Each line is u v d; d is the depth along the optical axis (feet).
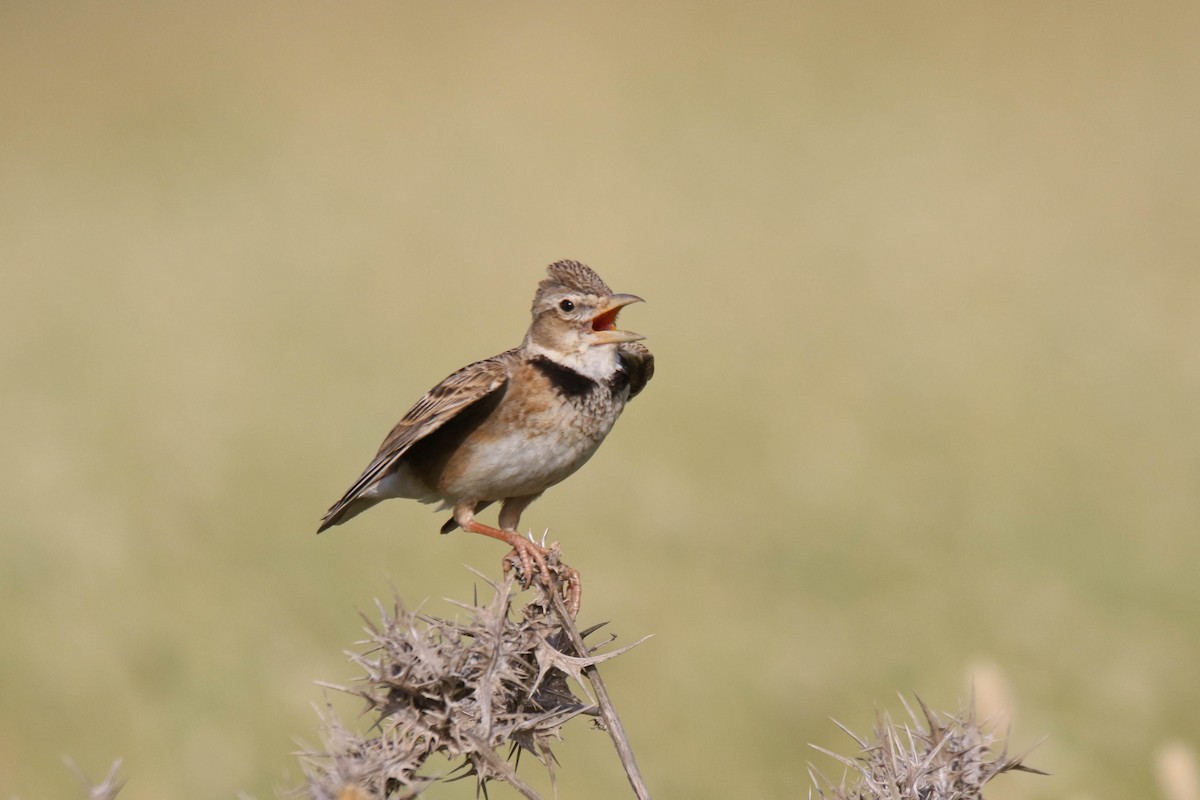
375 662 22.45
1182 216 128.16
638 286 118.93
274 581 64.95
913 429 84.53
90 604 62.08
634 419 88.33
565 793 47.47
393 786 22.43
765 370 97.30
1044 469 77.56
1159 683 52.01
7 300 128.67
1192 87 169.07
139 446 88.74
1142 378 92.17
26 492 79.66
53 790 47.57
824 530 69.00
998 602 59.77
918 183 144.97
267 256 137.28
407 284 124.88
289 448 87.56
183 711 52.06
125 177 171.83
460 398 34.53
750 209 141.08
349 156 174.70
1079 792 45.01
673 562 65.16
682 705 52.01
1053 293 110.63
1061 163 147.33
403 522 74.69
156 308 123.85
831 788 23.04
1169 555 64.44
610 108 185.98
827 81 189.16
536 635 23.79
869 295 114.11
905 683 52.95
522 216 143.95
